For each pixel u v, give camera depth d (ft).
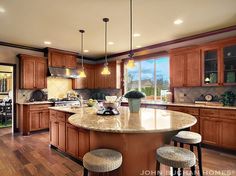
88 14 9.87
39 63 17.30
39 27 11.88
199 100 13.93
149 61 18.04
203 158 10.03
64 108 11.16
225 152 11.00
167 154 5.30
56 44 16.35
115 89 21.24
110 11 9.52
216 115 11.25
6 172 8.52
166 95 16.07
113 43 16.11
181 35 13.87
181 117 7.31
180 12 9.70
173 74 14.83
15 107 16.60
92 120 6.70
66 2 8.54
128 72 20.17
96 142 6.52
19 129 16.53
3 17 10.23
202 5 8.92
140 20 10.77
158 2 8.58
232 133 10.56
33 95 17.72
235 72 11.73
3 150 11.49
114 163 4.91
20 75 16.57
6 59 16.03
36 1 8.42
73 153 9.61
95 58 23.72
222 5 8.92
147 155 6.14
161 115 7.88
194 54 13.48
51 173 8.42
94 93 23.65
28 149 11.68
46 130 16.81
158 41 15.55
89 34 13.38
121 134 5.98
